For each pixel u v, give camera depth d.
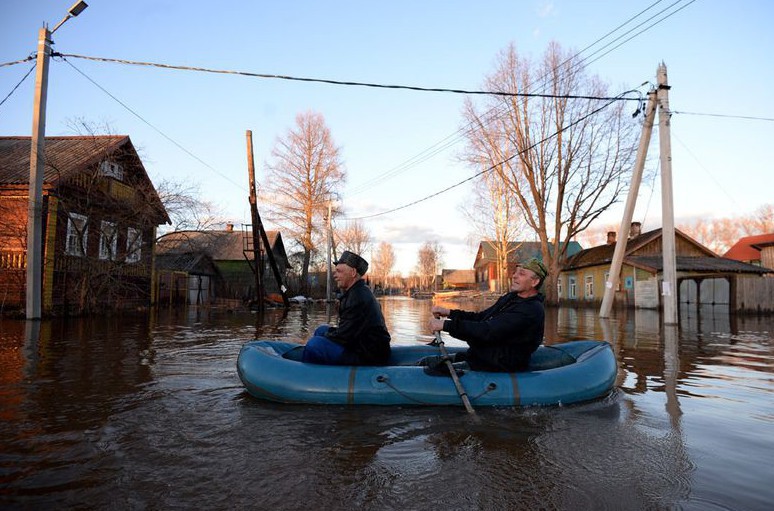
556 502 2.27
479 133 25.70
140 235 16.14
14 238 13.12
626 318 15.44
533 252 49.78
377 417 3.61
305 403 3.95
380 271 81.19
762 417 3.66
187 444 3.02
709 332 10.50
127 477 2.52
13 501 2.24
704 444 3.06
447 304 32.59
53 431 3.23
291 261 41.16
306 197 36.88
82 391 4.34
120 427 3.33
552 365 4.88
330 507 2.22
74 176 13.41
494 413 3.74
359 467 2.68
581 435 3.23
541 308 4.21
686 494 2.36
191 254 24.09
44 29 11.18
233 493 2.35
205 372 5.26
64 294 12.75
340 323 4.39
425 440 3.12
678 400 4.17
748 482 2.50
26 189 13.21
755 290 16.98
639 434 3.25
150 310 16.80
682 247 25.16
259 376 4.07
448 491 2.38
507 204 34.16
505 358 4.19
